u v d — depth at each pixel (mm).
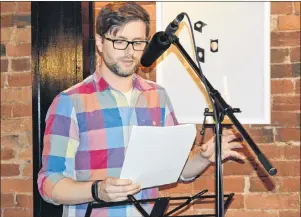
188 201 1413
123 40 1558
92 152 1624
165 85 2430
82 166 1620
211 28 2408
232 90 2410
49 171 1562
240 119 2412
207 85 1409
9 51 2541
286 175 2416
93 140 1628
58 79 2297
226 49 2408
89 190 1418
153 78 2443
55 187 1493
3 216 2537
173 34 1436
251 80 2408
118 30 1556
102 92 1678
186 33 2414
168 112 1803
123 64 1589
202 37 2414
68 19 2297
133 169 1381
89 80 1712
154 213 1365
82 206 1622
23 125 2529
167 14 2422
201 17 2408
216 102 1380
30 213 2516
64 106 1620
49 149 1584
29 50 2533
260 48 2400
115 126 1653
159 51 1459
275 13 2418
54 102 1645
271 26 2418
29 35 2531
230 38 2408
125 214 1625
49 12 2305
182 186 2432
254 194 2428
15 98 2537
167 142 1416
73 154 1611
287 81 2412
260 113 2412
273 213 2422
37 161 2279
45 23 2301
